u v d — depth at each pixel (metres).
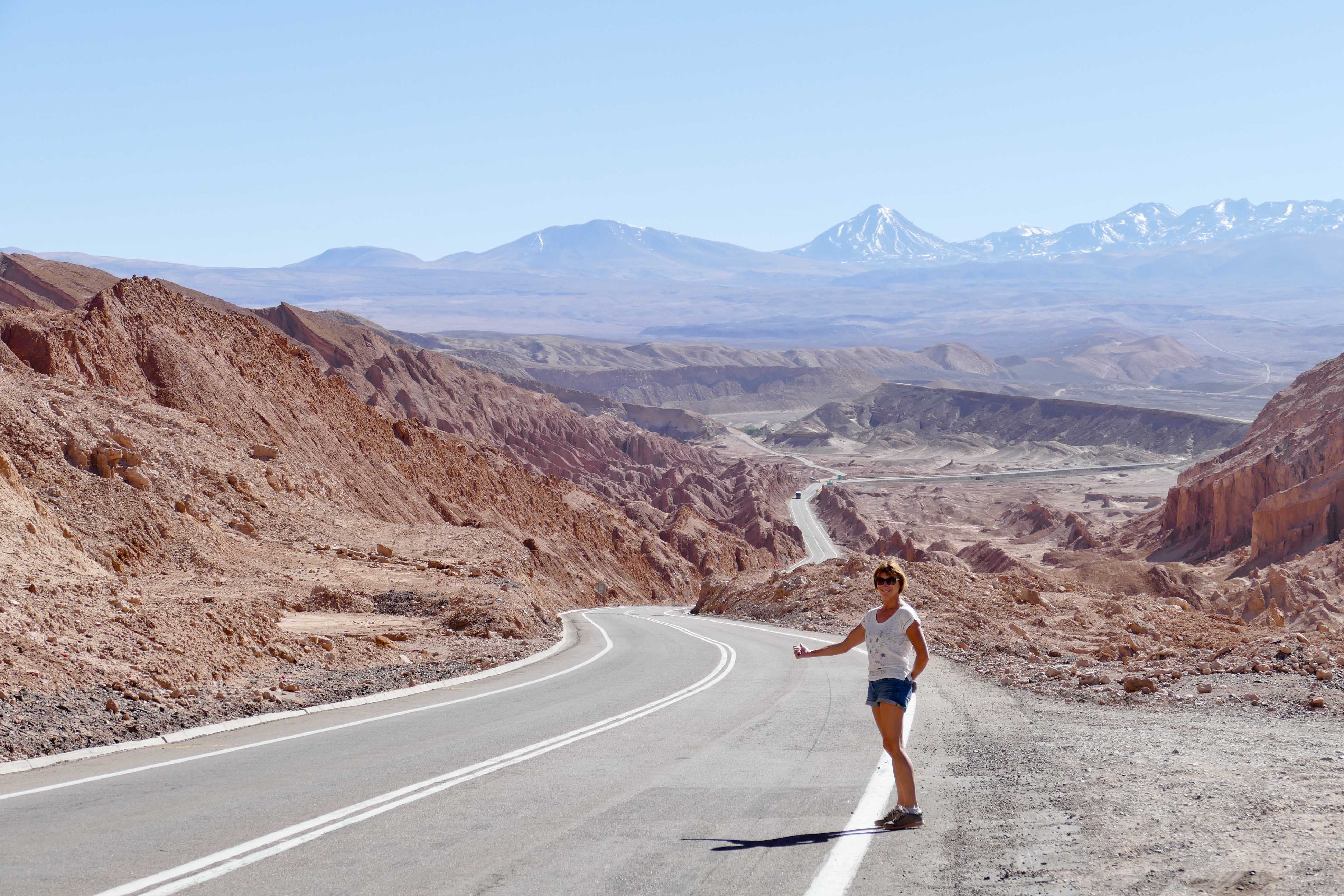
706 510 193.88
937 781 10.44
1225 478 104.19
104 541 39.38
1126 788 9.59
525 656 28.31
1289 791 9.10
